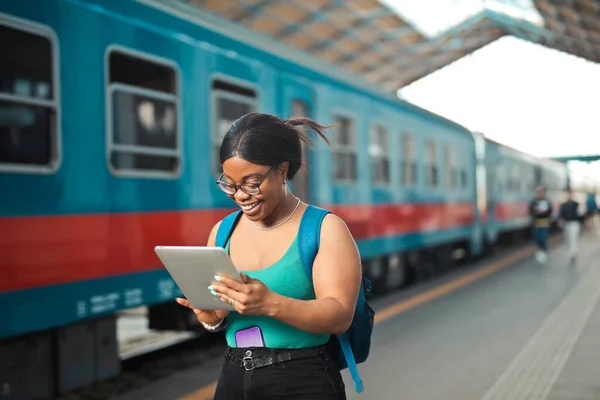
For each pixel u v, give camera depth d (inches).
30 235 167.5
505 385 204.7
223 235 80.1
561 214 595.2
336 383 77.6
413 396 195.2
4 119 162.1
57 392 186.2
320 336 77.4
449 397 193.8
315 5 737.6
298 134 76.4
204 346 280.4
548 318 311.9
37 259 169.0
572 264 557.6
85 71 185.6
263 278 75.0
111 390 210.4
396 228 411.2
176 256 69.9
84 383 194.7
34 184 169.3
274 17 743.7
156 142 212.1
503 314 325.1
